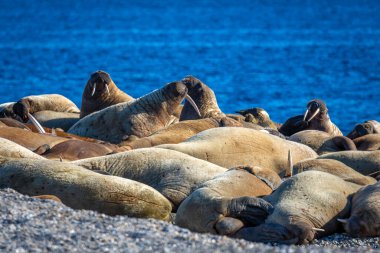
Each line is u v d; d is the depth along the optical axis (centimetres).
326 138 7325
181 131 7269
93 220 4022
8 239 3662
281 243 4469
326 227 4728
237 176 4925
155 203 4872
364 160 6038
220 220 4509
